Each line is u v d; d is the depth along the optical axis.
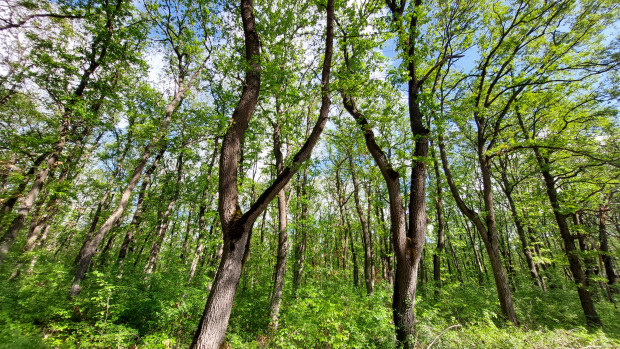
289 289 11.91
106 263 13.71
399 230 6.38
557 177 11.16
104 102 10.59
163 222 14.84
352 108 7.82
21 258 10.54
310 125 11.84
